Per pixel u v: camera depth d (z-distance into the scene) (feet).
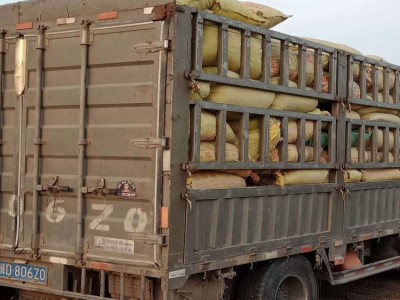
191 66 15.93
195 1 16.37
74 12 17.03
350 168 23.11
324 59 21.85
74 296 16.60
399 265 27.14
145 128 15.71
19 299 18.11
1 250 18.10
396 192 26.99
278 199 19.40
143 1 15.85
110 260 16.11
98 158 16.55
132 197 15.81
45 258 17.20
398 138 26.86
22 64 17.81
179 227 15.61
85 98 16.67
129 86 15.98
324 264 21.89
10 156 18.15
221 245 17.15
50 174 17.38
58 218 17.11
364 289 28.50
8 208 18.10
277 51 19.52
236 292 19.31
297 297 20.77
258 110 18.31
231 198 17.38
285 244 19.61
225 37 16.98
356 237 23.68
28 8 17.85
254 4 19.57
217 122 16.90
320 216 21.58
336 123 22.29
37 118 17.49
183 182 15.72
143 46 15.69
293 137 20.03
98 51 16.52
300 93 20.15
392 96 26.78
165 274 15.25
